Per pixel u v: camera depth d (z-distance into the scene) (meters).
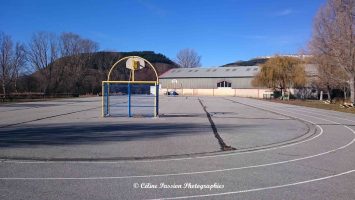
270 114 30.75
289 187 7.88
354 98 46.84
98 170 9.18
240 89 98.19
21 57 80.19
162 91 105.88
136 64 27.30
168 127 19.20
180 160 10.66
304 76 66.12
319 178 8.70
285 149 12.98
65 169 9.23
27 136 15.14
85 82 96.56
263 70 70.50
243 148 13.03
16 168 9.24
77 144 13.23
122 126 19.31
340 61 46.44
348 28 45.69
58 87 89.00
